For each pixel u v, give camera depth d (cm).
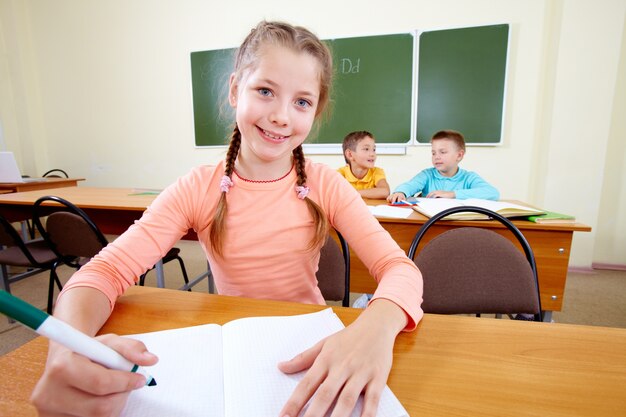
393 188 307
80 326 45
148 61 340
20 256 175
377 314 49
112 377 32
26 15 360
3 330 174
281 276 78
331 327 50
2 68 356
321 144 315
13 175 252
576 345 48
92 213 206
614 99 255
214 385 39
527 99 269
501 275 88
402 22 283
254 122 66
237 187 77
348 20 294
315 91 68
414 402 37
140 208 172
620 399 38
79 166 378
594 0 239
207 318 54
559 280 130
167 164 355
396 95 292
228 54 317
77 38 354
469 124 280
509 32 262
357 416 35
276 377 40
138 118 354
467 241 90
